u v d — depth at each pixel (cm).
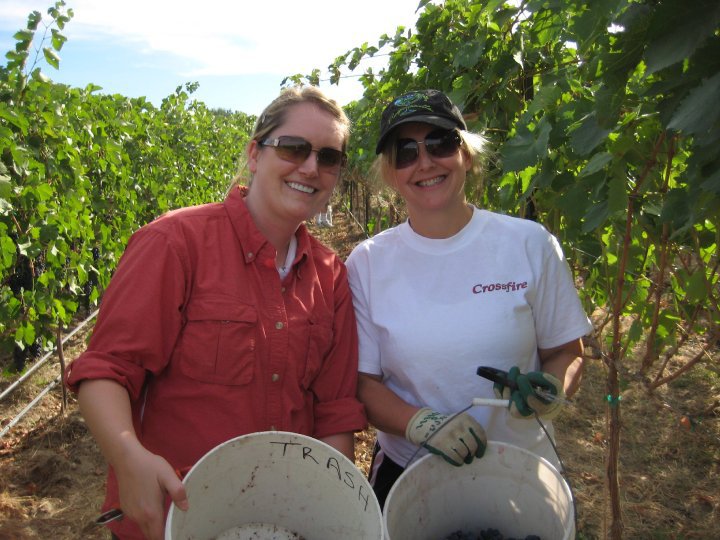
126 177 640
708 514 326
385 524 127
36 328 447
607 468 213
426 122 163
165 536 115
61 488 385
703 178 138
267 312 155
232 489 137
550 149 219
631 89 196
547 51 295
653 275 335
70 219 464
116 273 148
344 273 182
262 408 154
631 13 127
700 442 384
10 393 506
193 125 1195
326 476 137
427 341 170
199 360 149
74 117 558
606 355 206
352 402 170
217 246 154
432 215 173
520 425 176
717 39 114
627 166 193
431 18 375
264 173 160
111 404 133
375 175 193
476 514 162
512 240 173
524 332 172
